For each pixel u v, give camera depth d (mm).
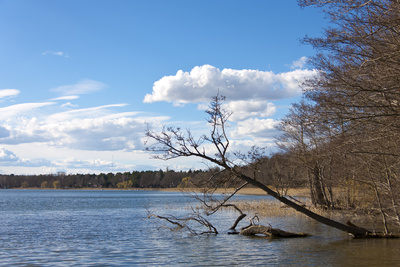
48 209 54312
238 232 23875
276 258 15766
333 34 13617
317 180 36781
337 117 14523
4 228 29594
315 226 26266
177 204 59594
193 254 17156
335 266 13906
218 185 19703
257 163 18688
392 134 14805
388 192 19266
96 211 49312
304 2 13117
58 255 17656
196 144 18062
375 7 13094
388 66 12961
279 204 41000
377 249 16625
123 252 18125
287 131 33938
